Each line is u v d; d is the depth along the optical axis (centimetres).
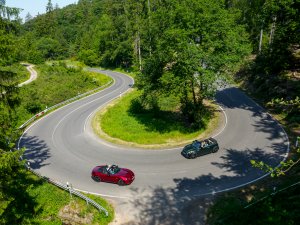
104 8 14325
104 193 2058
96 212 1853
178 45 2622
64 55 12594
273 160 2281
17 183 2100
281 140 2612
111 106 4328
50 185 2152
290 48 4272
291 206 1591
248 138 2734
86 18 14762
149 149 2705
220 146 2631
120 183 2134
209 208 1806
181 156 2505
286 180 1947
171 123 3328
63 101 4869
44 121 3850
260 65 4453
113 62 9344
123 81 6625
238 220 1622
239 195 1897
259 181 2023
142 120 3525
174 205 1867
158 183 2120
